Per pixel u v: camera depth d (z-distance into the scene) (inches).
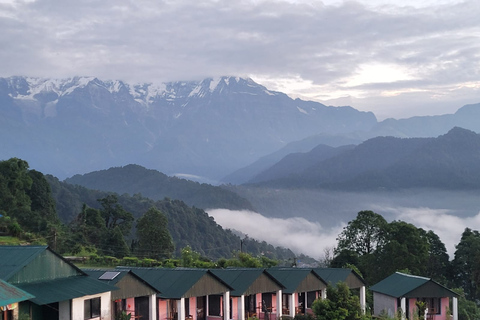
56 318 1291.8
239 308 1861.5
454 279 3575.3
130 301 1566.2
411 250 3235.7
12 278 1246.3
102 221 4552.2
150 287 1595.7
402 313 1967.3
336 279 2212.1
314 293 2210.9
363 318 1809.8
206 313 1878.7
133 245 4318.4
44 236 3447.3
